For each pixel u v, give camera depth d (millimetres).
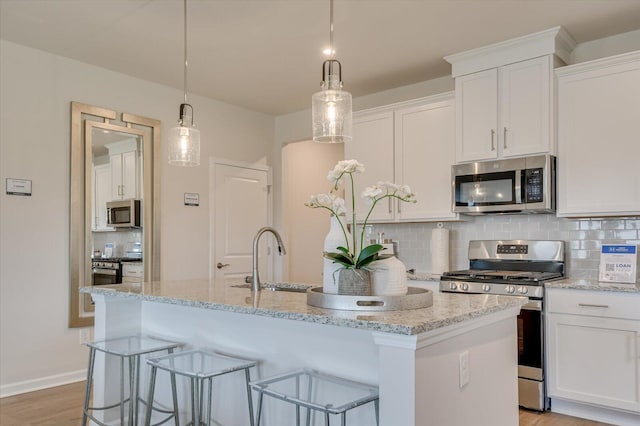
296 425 2090
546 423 3059
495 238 4090
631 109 3205
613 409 3004
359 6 3133
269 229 2678
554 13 3240
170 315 2809
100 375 2848
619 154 3242
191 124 2961
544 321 3254
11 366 3658
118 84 4355
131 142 4430
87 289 2809
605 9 3188
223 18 3303
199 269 4953
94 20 3344
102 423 2594
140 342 2953
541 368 3234
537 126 3557
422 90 4621
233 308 2025
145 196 4504
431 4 3111
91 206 4109
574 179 3418
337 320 1691
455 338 1777
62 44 3762
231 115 5336
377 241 4539
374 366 1940
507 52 3707
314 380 2135
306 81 4594
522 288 3307
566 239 3734
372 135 4543
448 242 4262
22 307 3730
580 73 3408
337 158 6691
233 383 2469
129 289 2699
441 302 2076
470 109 3889
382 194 2041
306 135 5570
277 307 1958
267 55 3959
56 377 3879
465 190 3881
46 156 3896
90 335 4078
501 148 3719
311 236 6211
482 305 1975
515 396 2232
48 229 3887
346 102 2346
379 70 4293
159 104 4664
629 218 3457
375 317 1688
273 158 5824
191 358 2670
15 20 3354
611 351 2990
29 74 3820
